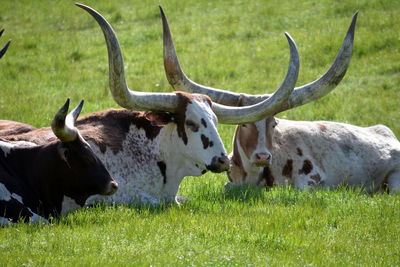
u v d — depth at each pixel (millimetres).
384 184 25109
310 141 23969
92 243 14344
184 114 18859
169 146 19328
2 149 17500
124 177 19031
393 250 15242
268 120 21516
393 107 35344
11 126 20609
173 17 55062
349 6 52312
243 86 38812
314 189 21766
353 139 24797
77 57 45812
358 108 35031
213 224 16188
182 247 14430
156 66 42469
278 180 23156
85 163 16922
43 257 13383
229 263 13508
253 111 20047
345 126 25234
